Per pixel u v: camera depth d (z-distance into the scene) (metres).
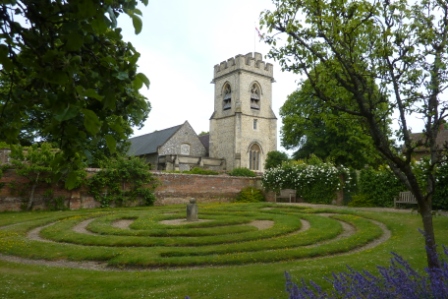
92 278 7.21
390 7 4.62
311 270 7.16
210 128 53.69
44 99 2.90
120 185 22.66
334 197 23.41
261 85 53.19
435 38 4.58
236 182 28.55
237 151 49.81
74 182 3.23
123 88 2.93
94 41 2.97
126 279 7.08
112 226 13.72
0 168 18.28
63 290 6.42
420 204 4.73
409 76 4.59
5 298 6.00
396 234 11.63
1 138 3.27
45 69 2.50
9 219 15.80
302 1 4.94
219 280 6.74
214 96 55.09
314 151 35.84
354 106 5.18
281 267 7.70
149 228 12.97
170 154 46.62
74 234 11.91
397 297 3.78
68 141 3.01
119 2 2.81
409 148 4.47
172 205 24.19
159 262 8.58
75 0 2.37
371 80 4.88
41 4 2.68
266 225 13.98
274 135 53.34
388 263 7.47
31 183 19.36
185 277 7.05
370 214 15.77
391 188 19.94
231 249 9.57
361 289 3.99
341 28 4.71
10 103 3.11
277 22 5.06
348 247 9.87
